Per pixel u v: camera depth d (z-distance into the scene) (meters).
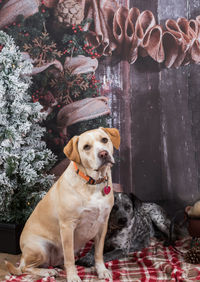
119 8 3.95
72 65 3.99
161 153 3.99
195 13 3.92
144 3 3.93
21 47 3.98
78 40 3.98
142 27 3.94
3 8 3.96
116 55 3.98
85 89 4.01
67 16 3.96
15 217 3.24
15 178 3.23
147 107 3.98
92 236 2.56
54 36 3.98
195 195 3.96
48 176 3.41
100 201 2.41
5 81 3.16
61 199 2.43
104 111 4.02
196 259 2.66
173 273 2.41
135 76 3.98
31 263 2.60
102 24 3.96
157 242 3.35
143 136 4.00
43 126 4.04
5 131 3.13
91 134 2.32
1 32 3.26
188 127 3.95
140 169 4.02
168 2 3.91
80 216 2.41
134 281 2.40
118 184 4.05
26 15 3.97
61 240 2.46
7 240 3.21
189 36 3.93
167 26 3.93
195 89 3.93
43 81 4.00
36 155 3.27
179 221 3.91
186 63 3.93
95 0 3.95
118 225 2.93
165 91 3.96
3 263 2.95
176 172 3.98
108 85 4.00
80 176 2.38
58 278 2.49
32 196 3.20
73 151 2.33
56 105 4.02
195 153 3.95
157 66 3.95
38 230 2.61
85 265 2.75
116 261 2.79
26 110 3.20
